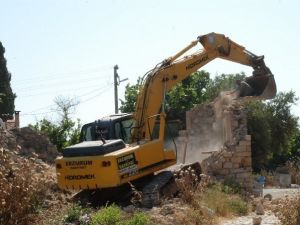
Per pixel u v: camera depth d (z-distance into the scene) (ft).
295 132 161.38
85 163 50.55
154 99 58.39
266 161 154.81
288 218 40.04
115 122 57.16
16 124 110.63
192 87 155.63
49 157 82.79
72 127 114.73
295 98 158.92
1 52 147.43
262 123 145.07
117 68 128.36
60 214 43.50
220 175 73.36
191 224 44.80
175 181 54.13
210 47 63.41
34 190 39.96
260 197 68.69
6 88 146.82
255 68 66.28
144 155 52.90
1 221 37.35
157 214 45.47
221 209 53.06
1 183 36.96
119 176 49.93
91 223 41.63
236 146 73.67
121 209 48.70
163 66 60.08
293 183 126.21
